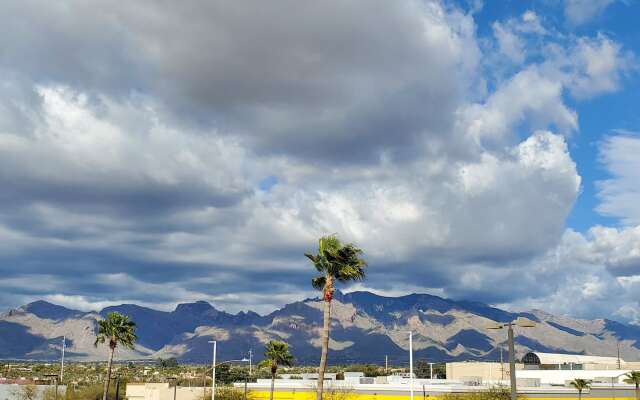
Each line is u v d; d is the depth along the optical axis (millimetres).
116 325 120688
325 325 69688
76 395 155375
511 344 45375
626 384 139125
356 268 70188
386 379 141500
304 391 132625
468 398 118188
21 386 176750
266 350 124375
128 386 150250
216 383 187625
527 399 122125
